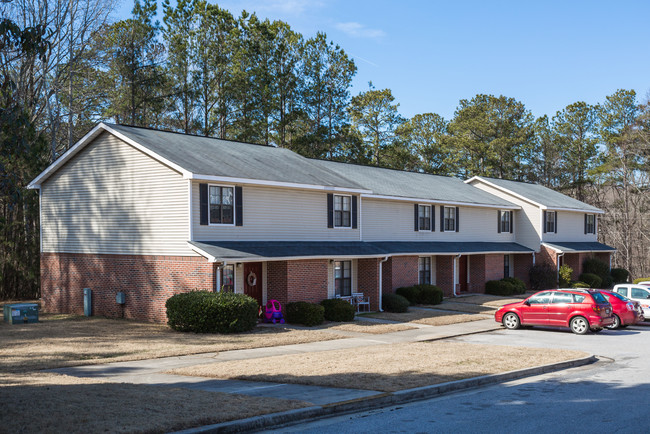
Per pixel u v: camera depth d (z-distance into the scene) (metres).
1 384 11.84
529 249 42.69
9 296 33.31
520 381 13.57
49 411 9.11
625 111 66.12
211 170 22.66
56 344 17.88
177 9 42.06
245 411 9.66
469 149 64.69
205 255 20.98
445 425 9.55
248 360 15.26
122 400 10.09
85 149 25.94
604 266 47.91
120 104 40.66
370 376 13.05
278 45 46.91
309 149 47.38
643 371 14.91
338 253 26.09
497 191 44.94
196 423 8.91
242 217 23.83
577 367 15.58
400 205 33.84
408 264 32.41
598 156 66.88
